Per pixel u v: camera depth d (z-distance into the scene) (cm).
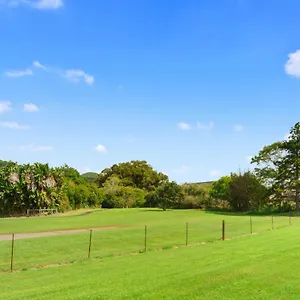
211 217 5166
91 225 4153
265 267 1367
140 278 1243
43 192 6844
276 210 6388
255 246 2000
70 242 2525
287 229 3070
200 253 1830
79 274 1405
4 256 1980
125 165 11162
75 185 8625
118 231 3231
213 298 976
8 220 5169
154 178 11031
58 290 1124
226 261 1524
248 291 1040
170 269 1393
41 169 6962
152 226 3722
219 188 7425
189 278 1206
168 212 6550
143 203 8662
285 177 6506
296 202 6419
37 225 4219
